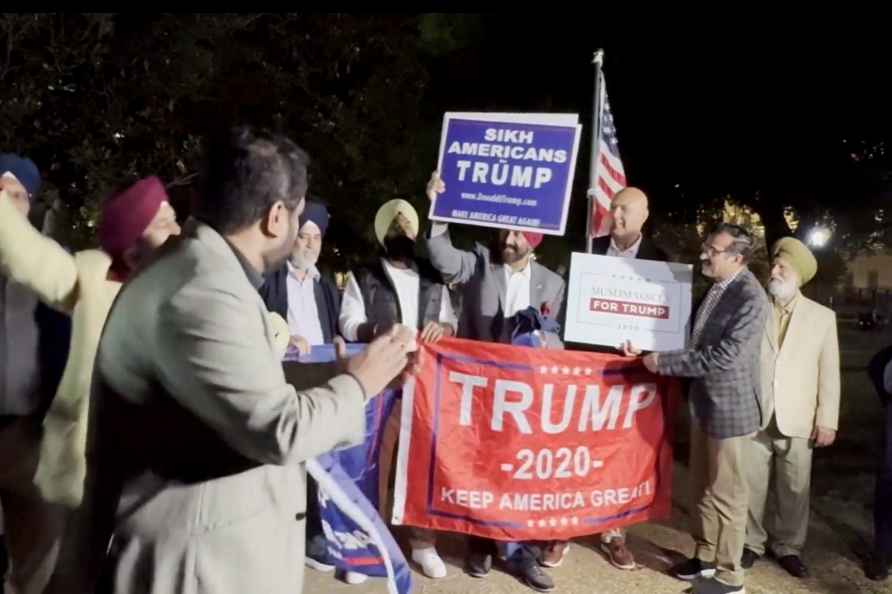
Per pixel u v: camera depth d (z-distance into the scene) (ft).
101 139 25.05
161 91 25.86
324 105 31.37
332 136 30.89
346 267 33.76
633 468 15.37
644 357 14.89
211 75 27.68
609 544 16.24
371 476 14.93
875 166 43.93
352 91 31.60
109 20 23.43
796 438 16.11
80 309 10.22
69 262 10.19
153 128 26.25
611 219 16.05
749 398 14.49
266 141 6.73
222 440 6.36
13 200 10.66
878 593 15.53
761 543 16.49
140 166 26.02
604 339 15.14
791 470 16.26
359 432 6.72
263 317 6.52
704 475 15.26
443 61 36.11
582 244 32.89
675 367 14.52
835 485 22.91
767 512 17.97
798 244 16.47
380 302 15.35
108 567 6.51
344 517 14.33
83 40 23.56
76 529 6.79
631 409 15.21
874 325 90.12
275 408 6.10
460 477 14.62
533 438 14.66
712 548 15.23
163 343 6.13
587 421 14.92
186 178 25.77
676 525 18.48
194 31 26.45
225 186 6.56
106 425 6.51
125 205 10.39
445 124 15.01
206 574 6.33
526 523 14.76
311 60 31.58
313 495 15.06
